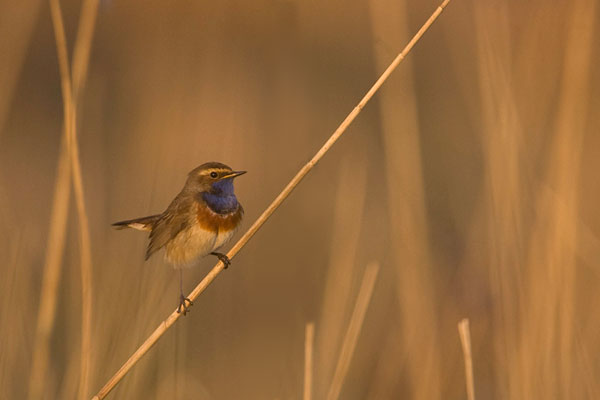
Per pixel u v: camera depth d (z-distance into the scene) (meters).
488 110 10.94
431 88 20.91
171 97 15.30
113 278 10.14
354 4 23.64
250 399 12.20
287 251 14.99
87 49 9.20
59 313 11.23
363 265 13.21
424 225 11.62
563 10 12.38
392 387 11.40
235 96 16.84
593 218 12.64
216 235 10.42
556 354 9.95
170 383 9.86
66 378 9.61
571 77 10.95
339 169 16.48
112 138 16.28
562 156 10.84
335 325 10.82
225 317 13.52
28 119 21.59
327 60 22.41
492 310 11.68
